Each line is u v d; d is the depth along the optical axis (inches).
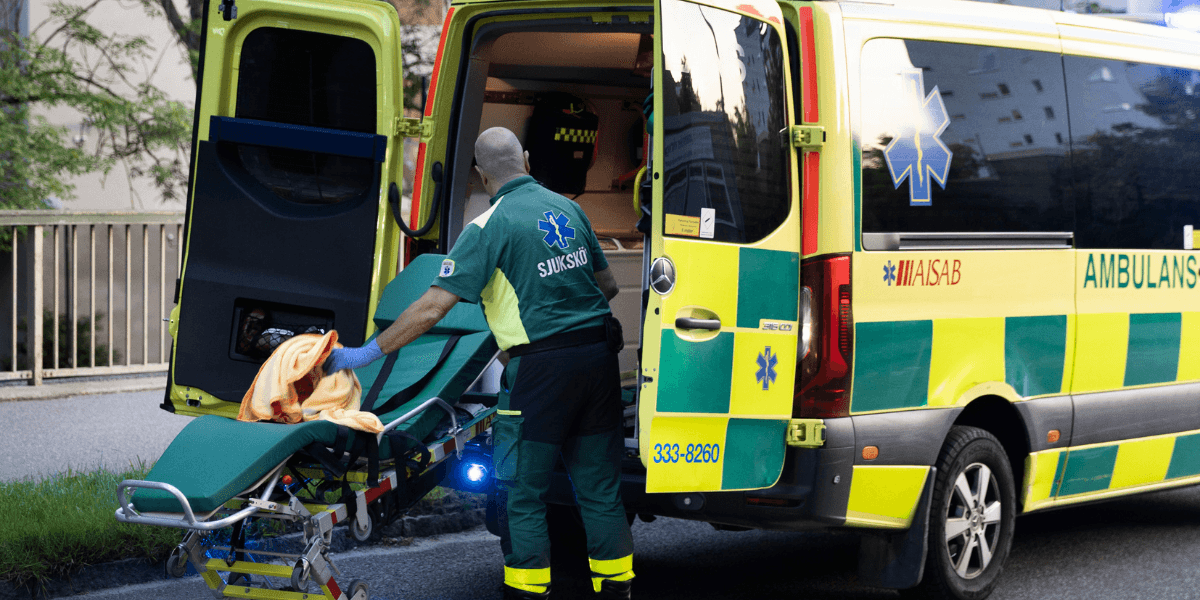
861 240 274.1
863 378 273.7
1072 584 331.6
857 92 276.4
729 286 258.5
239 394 330.6
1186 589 327.0
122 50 800.9
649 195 266.5
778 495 269.3
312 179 334.6
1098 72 334.3
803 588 327.3
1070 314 320.2
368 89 329.7
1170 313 351.6
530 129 422.0
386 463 269.7
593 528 275.1
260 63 335.0
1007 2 356.2
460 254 265.4
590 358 269.3
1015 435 316.5
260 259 333.1
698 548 373.7
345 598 255.4
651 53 410.9
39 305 568.1
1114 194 335.0
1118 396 335.0
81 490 358.6
